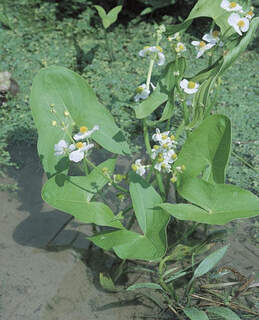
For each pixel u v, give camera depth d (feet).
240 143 4.43
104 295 3.43
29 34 5.75
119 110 4.64
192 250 3.61
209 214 3.16
